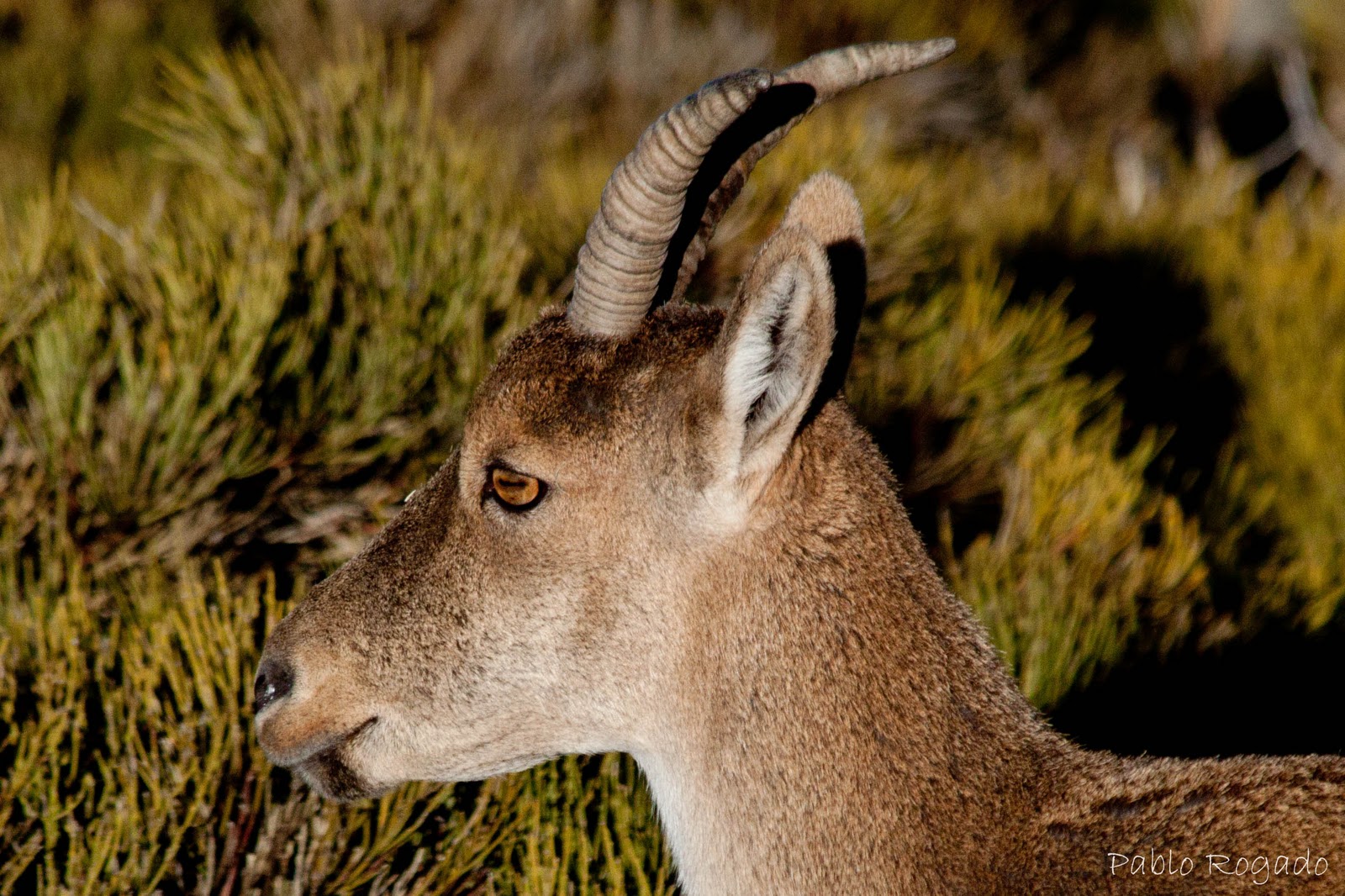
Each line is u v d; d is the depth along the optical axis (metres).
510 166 18.27
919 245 15.57
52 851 8.99
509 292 13.20
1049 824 7.66
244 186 14.32
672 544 7.88
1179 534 12.41
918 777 7.73
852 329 8.52
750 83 7.24
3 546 11.00
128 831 9.08
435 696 8.30
